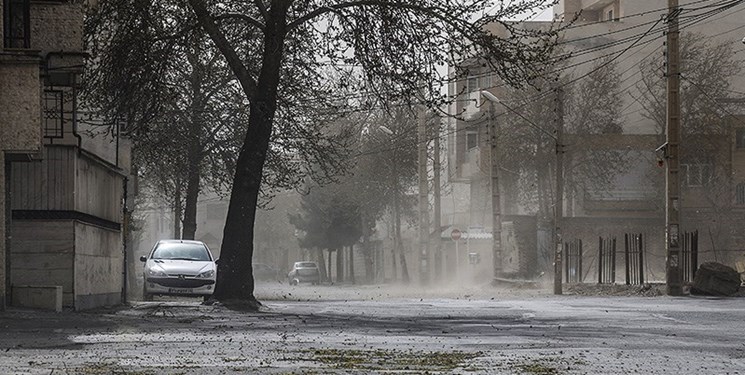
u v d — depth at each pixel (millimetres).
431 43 39531
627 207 95438
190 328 27000
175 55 41500
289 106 46188
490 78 103938
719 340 22781
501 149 94312
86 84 39219
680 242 57250
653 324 29219
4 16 32094
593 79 94562
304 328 27516
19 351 18750
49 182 34688
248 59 47188
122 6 39281
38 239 34531
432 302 50125
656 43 104000
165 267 48594
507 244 90062
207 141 58906
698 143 95625
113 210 43031
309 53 43938
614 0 106438
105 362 16547
